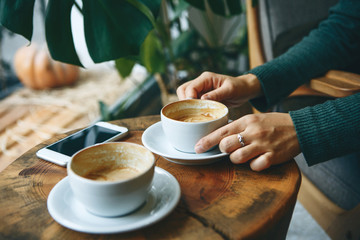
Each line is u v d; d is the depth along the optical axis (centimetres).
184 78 168
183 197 56
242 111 90
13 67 208
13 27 77
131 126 79
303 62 87
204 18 175
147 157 51
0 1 77
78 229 47
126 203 48
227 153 62
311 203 100
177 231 49
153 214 50
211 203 54
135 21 81
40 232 50
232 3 99
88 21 80
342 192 89
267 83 83
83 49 191
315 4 111
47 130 153
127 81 213
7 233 49
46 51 192
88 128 76
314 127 63
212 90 80
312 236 103
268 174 61
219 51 176
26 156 68
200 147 61
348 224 85
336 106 66
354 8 89
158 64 126
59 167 65
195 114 67
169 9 171
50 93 193
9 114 169
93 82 212
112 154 53
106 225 48
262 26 113
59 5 79
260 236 50
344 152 64
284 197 55
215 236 49
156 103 209
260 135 61
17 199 56
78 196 48
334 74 85
